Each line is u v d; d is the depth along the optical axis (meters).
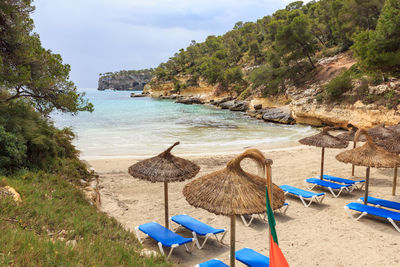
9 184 6.50
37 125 10.00
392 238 6.89
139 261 4.70
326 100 32.34
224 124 34.34
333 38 57.47
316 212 8.70
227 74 73.19
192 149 18.98
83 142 21.23
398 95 25.30
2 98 11.02
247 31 116.38
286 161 15.32
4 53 10.30
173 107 63.97
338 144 10.77
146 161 6.98
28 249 3.71
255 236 7.26
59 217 5.82
